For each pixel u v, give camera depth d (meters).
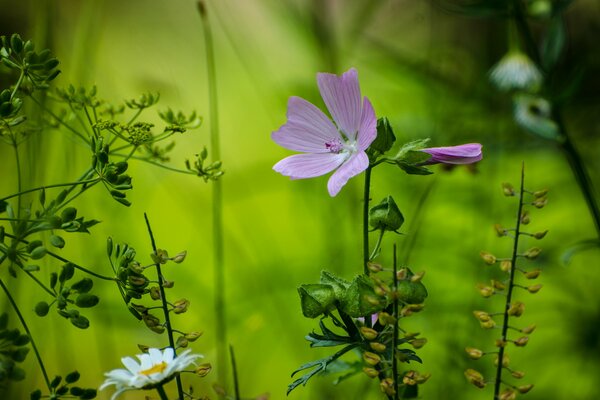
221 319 0.63
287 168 0.49
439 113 0.86
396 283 0.42
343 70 0.97
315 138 0.49
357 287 0.43
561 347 0.76
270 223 0.93
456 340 0.69
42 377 0.69
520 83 0.74
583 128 0.94
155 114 0.98
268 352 0.76
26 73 0.46
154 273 0.85
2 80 0.63
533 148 0.89
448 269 0.80
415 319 0.71
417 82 0.96
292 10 0.87
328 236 0.80
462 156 0.46
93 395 0.44
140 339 0.72
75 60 0.75
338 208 0.84
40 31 0.68
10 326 0.59
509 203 0.87
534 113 0.70
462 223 0.87
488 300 0.73
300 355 0.75
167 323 0.45
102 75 0.86
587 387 0.72
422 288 0.43
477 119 0.86
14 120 0.46
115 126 0.48
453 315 0.73
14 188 0.71
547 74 0.69
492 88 0.88
